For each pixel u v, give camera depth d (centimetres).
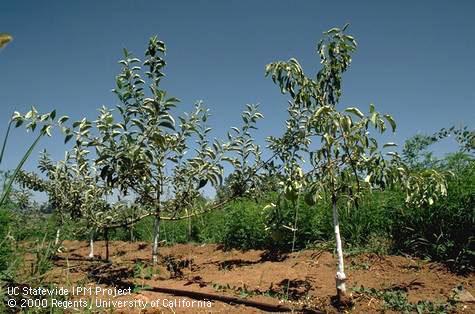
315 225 682
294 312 395
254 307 421
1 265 430
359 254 586
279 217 442
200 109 602
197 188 609
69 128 483
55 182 728
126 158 496
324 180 408
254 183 629
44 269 443
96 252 880
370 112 376
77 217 694
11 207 737
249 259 671
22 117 459
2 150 314
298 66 431
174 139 581
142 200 618
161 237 994
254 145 616
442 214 560
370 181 405
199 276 560
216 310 414
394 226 620
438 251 541
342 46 436
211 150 594
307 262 578
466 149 703
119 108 503
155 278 568
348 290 448
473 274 488
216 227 905
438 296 428
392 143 399
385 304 405
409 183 414
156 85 507
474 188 544
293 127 593
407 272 509
